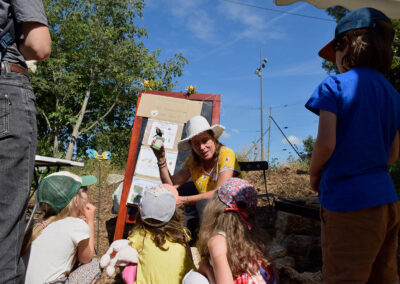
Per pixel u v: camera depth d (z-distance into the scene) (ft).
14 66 4.89
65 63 51.55
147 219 6.81
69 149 48.73
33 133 5.00
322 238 4.81
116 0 55.67
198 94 12.61
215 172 8.89
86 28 50.26
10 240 4.65
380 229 4.24
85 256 7.25
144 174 11.94
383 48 4.79
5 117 4.63
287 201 10.84
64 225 6.97
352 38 4.88
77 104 56.44
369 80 4.66
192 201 8.53
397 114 4.85
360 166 4.39
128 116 59.11
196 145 8.77
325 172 4.73
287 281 6.22
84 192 7.70
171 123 12.34
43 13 5.13
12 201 4.66
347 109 4.54
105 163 30.94
